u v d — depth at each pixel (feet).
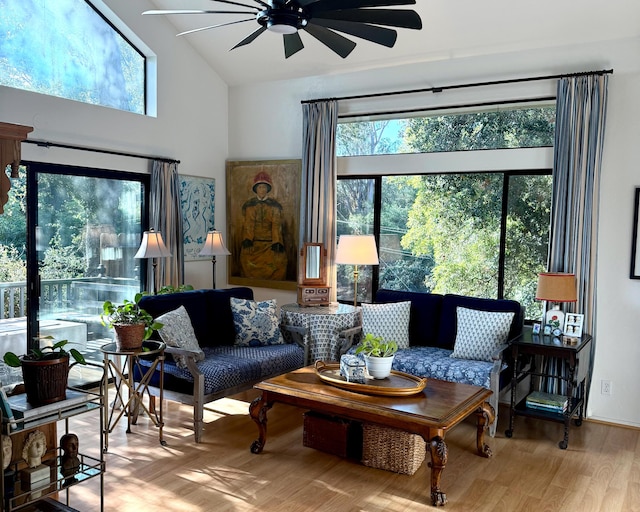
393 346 12.23
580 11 13.71
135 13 16.92
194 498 10.12
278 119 19.56
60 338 15.79
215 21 17.52
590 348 14.44
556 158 14.56
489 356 14.30
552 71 14.88
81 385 16.31
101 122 16.14
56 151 15.01
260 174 19.94
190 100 19.10
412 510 9.86
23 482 8.11
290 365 15.20
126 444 12.53
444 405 10.71
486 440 13.30
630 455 12.50
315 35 10.61
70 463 8.82
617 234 14.28
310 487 10.66
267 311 15.85
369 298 18.26
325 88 18.49
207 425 13.85
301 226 18.63
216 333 15.79
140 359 13.74
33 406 8.04
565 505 10.13
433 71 16.55
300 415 14.74
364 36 10.25
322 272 17.66
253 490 10.48
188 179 19.16
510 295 15.96
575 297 13.69
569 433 13.85
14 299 14.67
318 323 16.22
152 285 17.63
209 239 18.12
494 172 15.93
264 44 17.93
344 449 12.02
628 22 13.61
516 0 13.94
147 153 17.60
